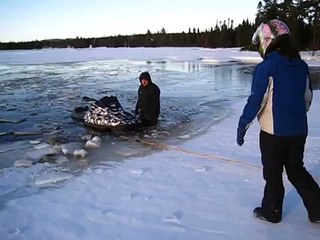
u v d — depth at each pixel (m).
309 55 46.44
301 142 3.50
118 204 4.29
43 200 4.44
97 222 3.88
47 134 7.86
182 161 5.81
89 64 32.44
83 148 6.62
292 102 3.38
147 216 3.98
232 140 6.96
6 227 3.81
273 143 3.48
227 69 27.09
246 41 82.75
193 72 24.08
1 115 10.01
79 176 5.23
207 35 96.31
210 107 10.85
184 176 5.14
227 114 9.69
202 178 5.05
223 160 5.79
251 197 4.39
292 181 3.69
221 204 4.23
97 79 19.42
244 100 12.12
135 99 12.43
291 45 3.41
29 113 10.27
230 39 90.19
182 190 4.65
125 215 4.02
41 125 8.73
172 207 4.18
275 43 3.41
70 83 17.64
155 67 28.77
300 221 3.77
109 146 6.77
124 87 15.94
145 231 3.67
